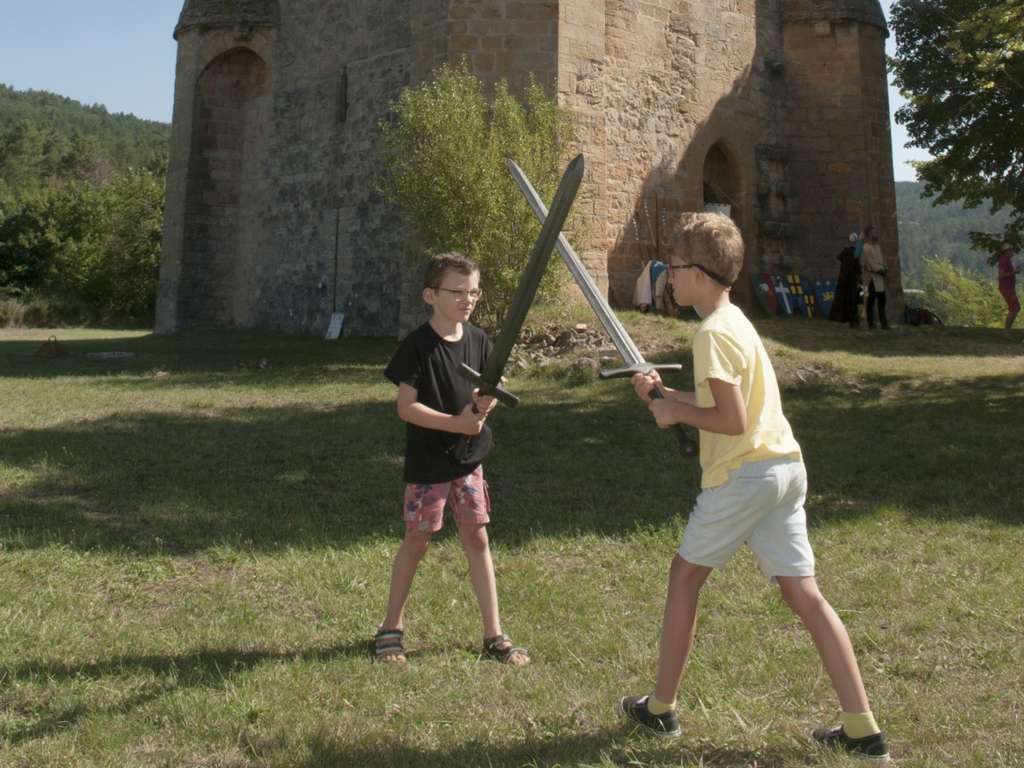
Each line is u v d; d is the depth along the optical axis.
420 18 16.69
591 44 16.88
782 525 3.14
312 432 9.32
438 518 4.00
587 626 4.32
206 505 6.51
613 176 18.69
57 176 85.62
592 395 11.53
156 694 3.50
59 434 9.11
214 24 23.28
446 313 4.07
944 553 5.50
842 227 21.91
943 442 8.81
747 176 21.31
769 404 3.15
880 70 22.27
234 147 24.03
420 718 3.32
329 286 20.92
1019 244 24.86
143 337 23.30
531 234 14.18
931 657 3.93
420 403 3.98
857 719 3.01
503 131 14.52
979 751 3.01
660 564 5.29
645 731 3.21
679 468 7.88
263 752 3.05
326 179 21.17
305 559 5.29
